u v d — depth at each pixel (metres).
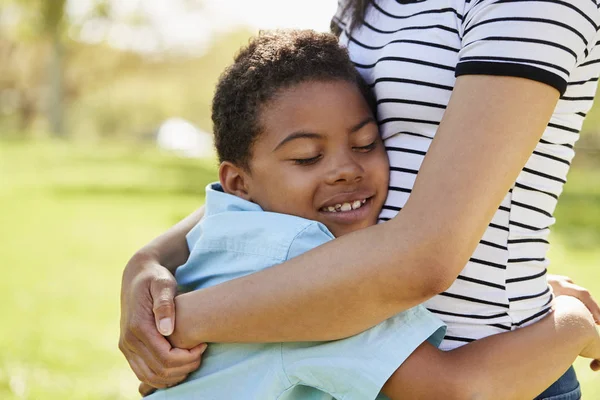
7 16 27.44
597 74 1.51
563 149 1.55
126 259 7.12
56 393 3.88
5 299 5.61
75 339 4.74
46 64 30.56
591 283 6.20
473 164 1.29
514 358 1.44
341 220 1.58
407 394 1.41
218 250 1.60
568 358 1.49
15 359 4.32
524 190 1.51
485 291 1.50
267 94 1.59
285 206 1.61
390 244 1.31
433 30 1.52
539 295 1.55
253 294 1.40
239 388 1.50
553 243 8.00
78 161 15.62
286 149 1.57
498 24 1.34
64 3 24.48
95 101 34.41
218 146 1.73
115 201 10.52
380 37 1.67
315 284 1.34
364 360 1.40
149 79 34.25
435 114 1.52
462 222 1.28
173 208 10.12
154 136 35.34
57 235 8.11
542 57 1.31
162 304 1.50
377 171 1.59
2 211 9.47
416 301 1.32
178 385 1.57
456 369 1.41
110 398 3.86
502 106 1.30
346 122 1.56
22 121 31.20
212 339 1.46
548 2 1.33
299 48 1.63
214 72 34.84
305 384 1.46
